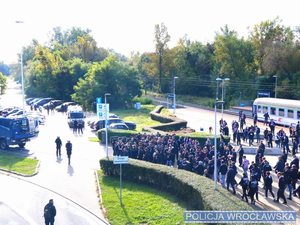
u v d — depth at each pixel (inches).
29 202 802.8
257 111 1940.2
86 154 1206.3
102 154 1204.5
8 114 1948.8
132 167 899.4
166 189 823.1
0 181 944.3
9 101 3334.2
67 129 1722.4
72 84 3125.0
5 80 3378.4
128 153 1016.9
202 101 3289.9
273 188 848.9
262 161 875.4
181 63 3772.1
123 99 2605.8
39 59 3245.6
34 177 965.2
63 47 4037.9
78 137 1510.8
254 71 3166.8
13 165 1070.4
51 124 1891.0
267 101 1866.4
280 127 1754.4
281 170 859.4
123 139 1162.0
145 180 876.0
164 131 1521.9
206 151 940.0
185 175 793.6
